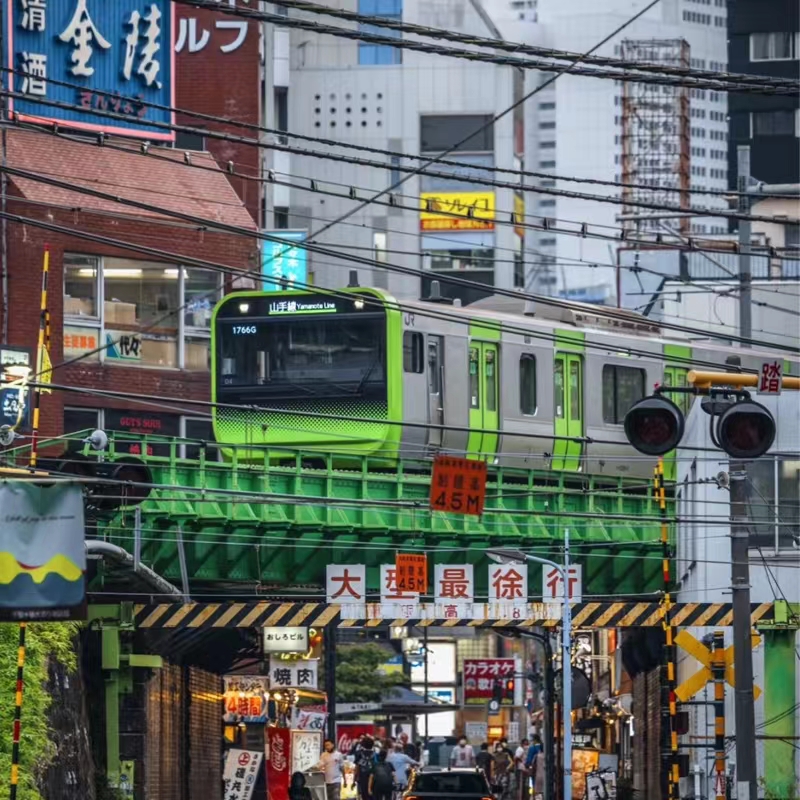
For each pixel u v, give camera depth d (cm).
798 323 19388
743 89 5131
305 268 15650
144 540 8775
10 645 7850
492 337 10819
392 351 10031
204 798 12694
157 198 13238
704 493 11069
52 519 6053
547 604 9681
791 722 10275
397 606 9419
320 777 12331
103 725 9656
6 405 9600
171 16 13638
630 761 14538
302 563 9538
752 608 10138
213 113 16088
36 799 7469
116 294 12925
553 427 11212
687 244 7344
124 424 12888
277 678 12475
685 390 6500
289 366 10219
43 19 13050
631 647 12950
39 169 12569
